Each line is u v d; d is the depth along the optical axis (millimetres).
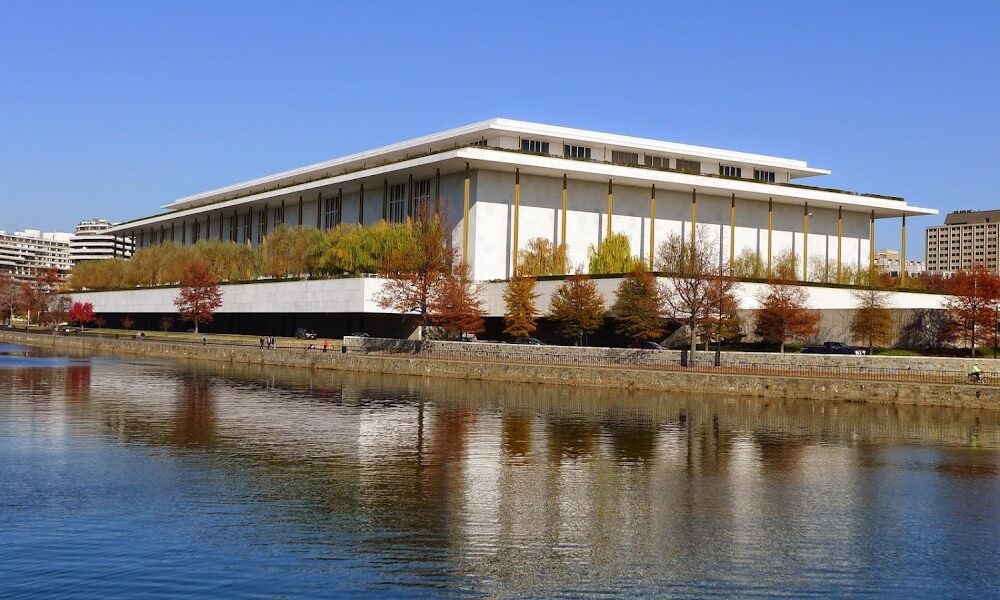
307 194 126000
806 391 58219
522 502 29078
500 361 74312
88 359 93250
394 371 77125
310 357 83938
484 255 104625
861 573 22859
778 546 24922
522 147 111750
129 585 21141
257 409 50844
